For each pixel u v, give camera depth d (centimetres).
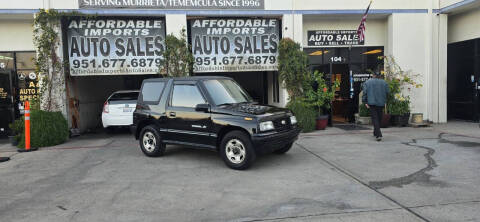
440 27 1133
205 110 628
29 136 830
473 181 503
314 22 1159
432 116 1147
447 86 1255
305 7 1074
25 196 488
